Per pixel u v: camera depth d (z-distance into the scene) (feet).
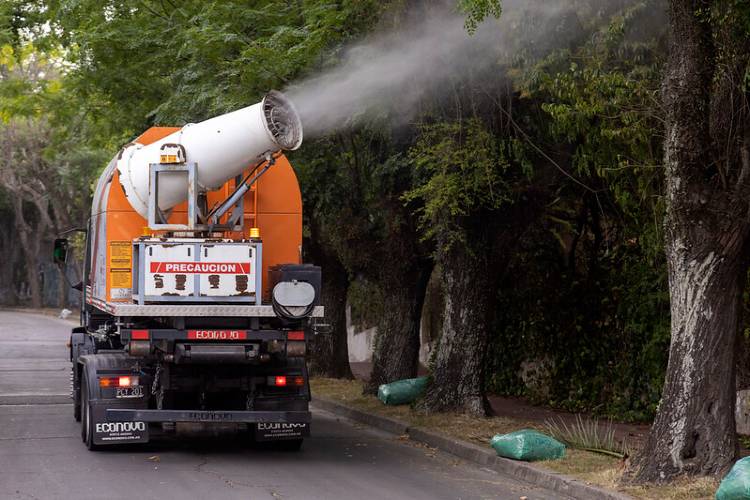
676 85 55.88
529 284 106.73
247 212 71.46
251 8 91.97
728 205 55.83
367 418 90.79
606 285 94.22
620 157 71.67
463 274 88.12
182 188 66.18
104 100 126.93
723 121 56.44
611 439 70.64
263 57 82.64
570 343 99.14
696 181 56.03
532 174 79.05
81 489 56.13
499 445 66.28
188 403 73.15
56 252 92.22
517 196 84.64
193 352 65.21
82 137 149.79
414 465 68.13
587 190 90.99
